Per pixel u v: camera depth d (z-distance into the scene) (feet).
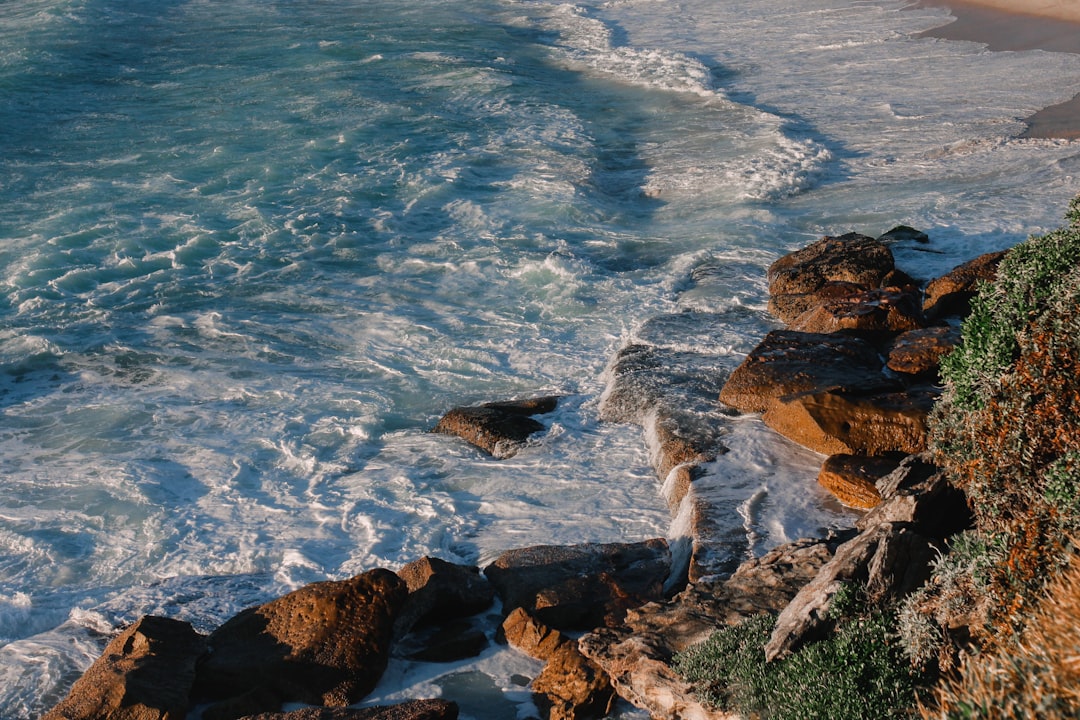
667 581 33.32
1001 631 20.67
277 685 28.60
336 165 90.27
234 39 151.23
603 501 39.73
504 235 72.23
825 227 68.64
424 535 38.29
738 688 23.72
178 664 28.96
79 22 158.81
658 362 49.85
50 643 32.17
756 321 54.08
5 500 42.19
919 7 155.43
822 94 110.63
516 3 188.96
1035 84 104.63
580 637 29.76
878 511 29.50
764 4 172.45
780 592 28.07
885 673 21.65
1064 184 71.92
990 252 60.03
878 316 48.49
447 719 26.61
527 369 52.60
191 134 101.30
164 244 73.26
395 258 69.41
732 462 39.01
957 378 27.48
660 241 69.21
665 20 166.61
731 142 92.94
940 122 93.91
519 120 104.12
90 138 100.73
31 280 67.21
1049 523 21.74
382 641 29.66
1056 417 24.82
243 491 42.68
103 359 56.34
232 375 53.83
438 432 46.80
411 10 180.96
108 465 44.80
